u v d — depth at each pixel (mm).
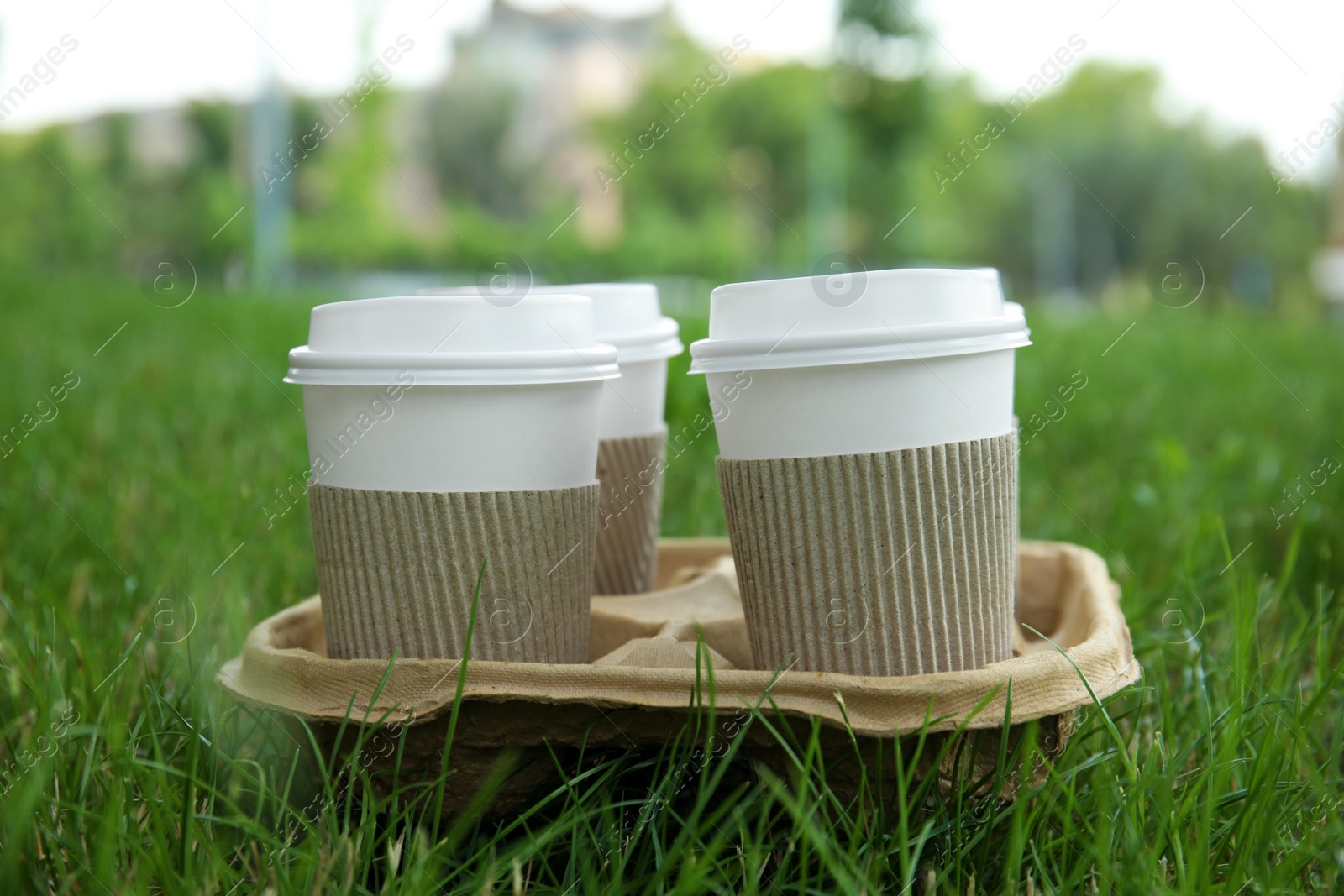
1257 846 472
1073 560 613
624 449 597
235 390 1154
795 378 486
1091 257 9281
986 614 500
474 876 464
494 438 495
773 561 496
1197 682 560
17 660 563
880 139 4754
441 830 500
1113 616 536
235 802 501
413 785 475
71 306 1786
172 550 689
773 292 492
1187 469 796
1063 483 894
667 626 547
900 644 491
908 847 460
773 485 492
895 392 483
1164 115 8969
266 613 654
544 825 500
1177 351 1590
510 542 499
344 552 503
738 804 496
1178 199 8266
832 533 489
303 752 510
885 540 488
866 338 480
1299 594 697
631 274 4871
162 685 555
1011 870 453
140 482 814
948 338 483
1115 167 9047
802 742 483
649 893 454
